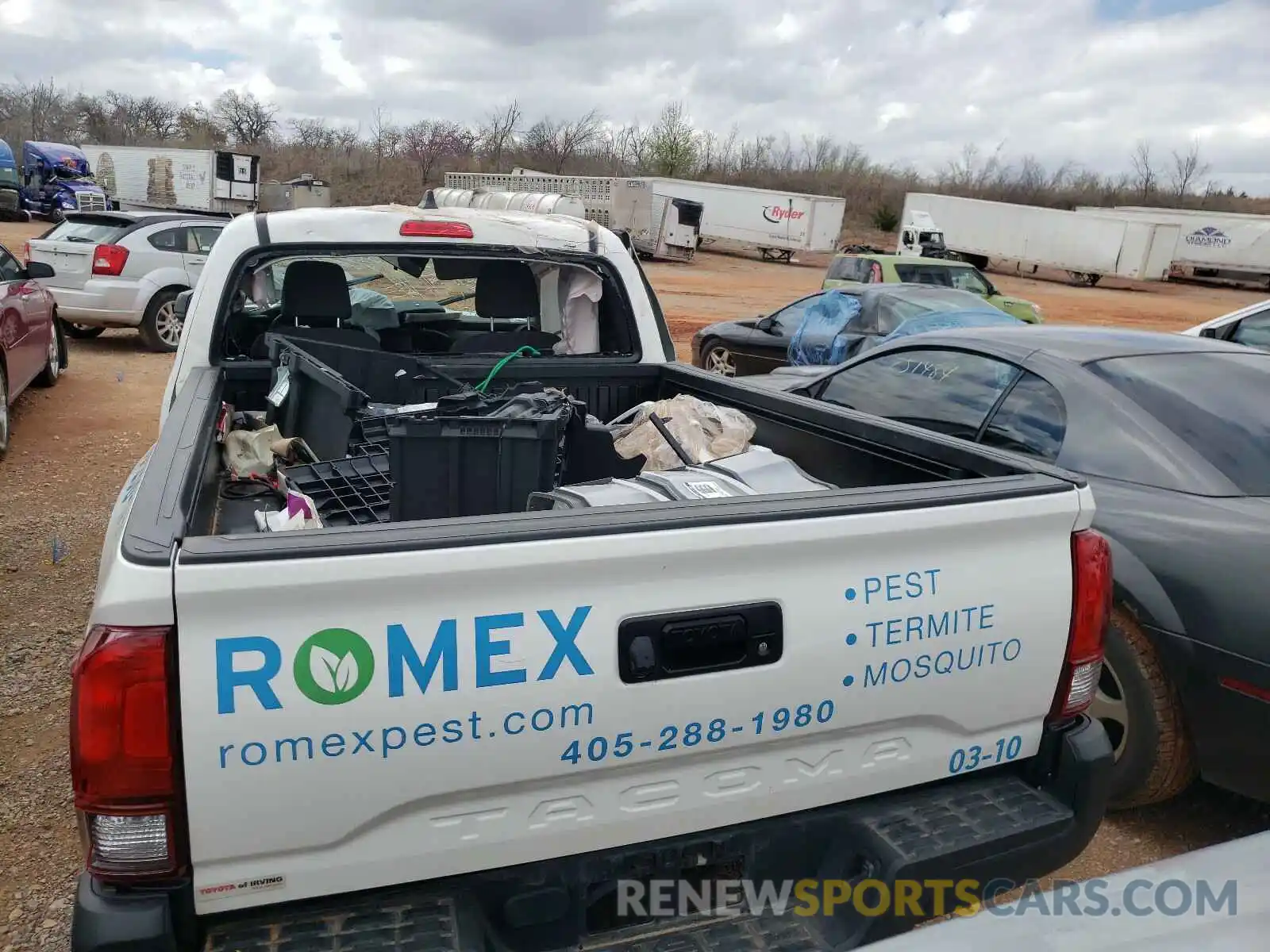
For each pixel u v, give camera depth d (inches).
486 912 71.3
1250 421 140.8
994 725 84.9
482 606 65.4
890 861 77.6
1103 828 132.7
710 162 2438.5
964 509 78.7
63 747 141.4
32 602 189.8
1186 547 121.6
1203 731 119.9
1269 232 1360.7
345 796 64.7
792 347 393.1
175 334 476.7
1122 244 1299.2
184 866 63.9
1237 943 48.4
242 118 2310.5
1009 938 49.1
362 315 164.9
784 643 73.8
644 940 75.4
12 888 113.0
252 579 60.3
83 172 1332.4
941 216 1429.6
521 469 105.3
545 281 166.6
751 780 76.9
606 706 69.3
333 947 64.9
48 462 290.5
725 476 98.7
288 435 137.3
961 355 173.5
